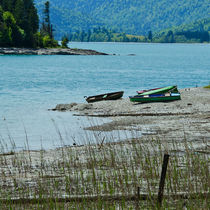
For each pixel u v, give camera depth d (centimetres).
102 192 2380
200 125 5588
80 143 4694
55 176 2825
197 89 10312
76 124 6125
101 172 2883
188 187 2369
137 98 7906
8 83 13412
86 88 12438
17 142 4856
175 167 2780
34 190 2469
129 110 7188
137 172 2842
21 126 6006
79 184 2589
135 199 2223
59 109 7638
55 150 4122
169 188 2412
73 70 19950
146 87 13062
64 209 2127
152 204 2108
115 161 3234
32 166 3238
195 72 19588
